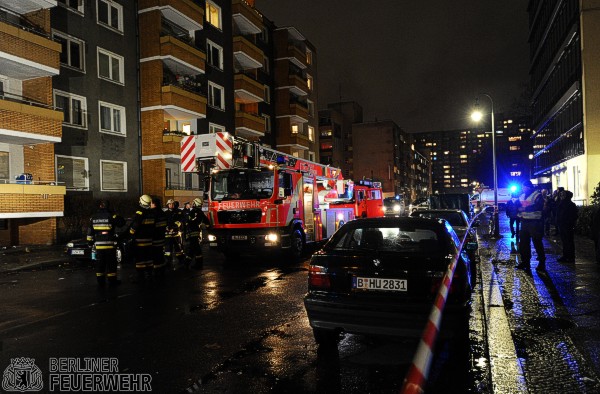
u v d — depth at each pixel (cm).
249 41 3338
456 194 1856
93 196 2095
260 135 3522
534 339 493
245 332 569
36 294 853
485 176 7019
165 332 575
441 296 343
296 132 4375
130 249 1351
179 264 1247
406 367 443
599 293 709
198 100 2573
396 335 442
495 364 425
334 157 7906
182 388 399
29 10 1828
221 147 1159
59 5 1975
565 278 836
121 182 2289
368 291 457
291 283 904
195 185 2747
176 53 2430
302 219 1337
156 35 2383
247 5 3362
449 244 489
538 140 4500
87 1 2119
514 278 848
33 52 1697
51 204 1705
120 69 2302
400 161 10206
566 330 521
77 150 2038
